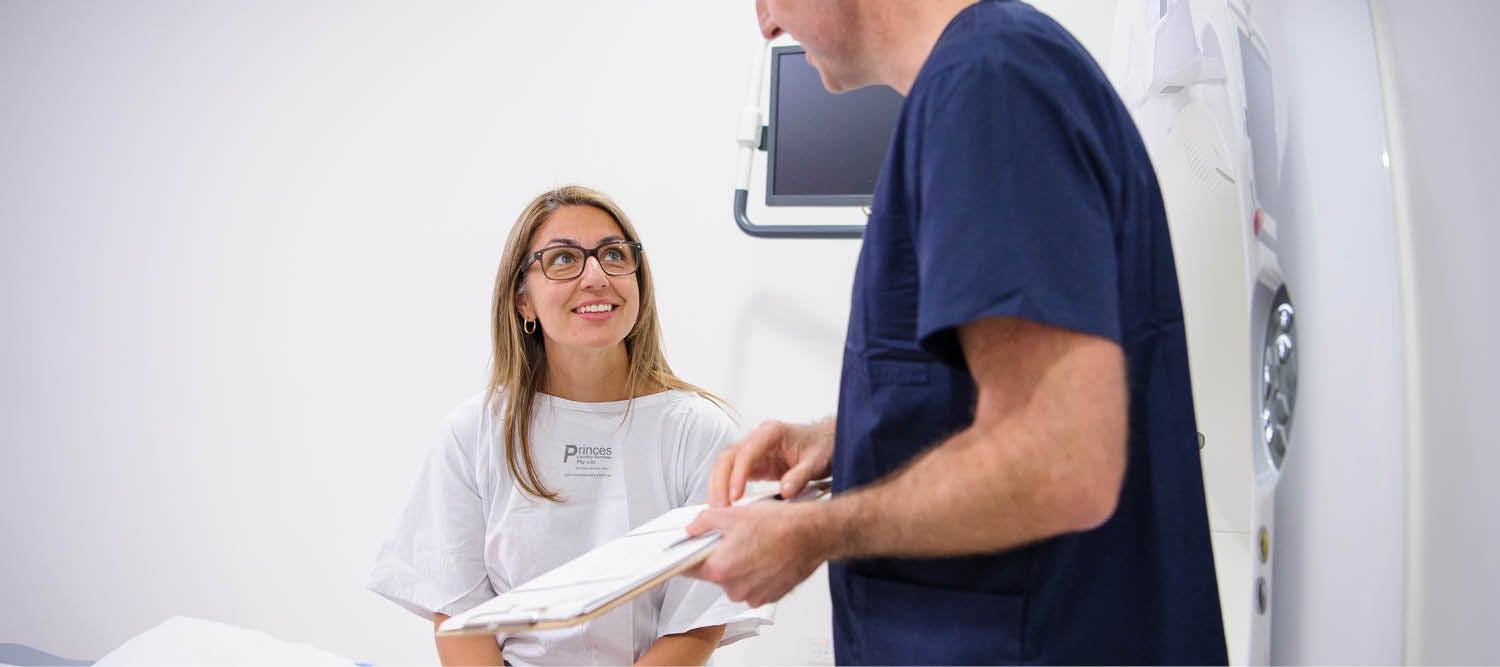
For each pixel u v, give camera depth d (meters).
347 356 2.44
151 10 2.57
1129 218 0.70
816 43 0.86
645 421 1.53
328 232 2.46
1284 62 0.99
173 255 2.54
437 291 2.40
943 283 0.61
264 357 2.48
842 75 0.89
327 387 2.45
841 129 1.84
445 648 1.43
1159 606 0.71
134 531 2.52
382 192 2.45
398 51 2.46
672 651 1.39
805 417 2.18
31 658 1.85
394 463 2.41
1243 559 1.33
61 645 2.54
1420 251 0.94
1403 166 0.95
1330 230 0.95
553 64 2.37
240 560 2.47
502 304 1.51
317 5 2.51
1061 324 0.59
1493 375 0.87
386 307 2.43
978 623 0.71
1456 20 0.92
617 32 2.34
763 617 1.42
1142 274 0.72
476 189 2.40
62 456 2.56
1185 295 1.33
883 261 0.72
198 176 2.54
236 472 2.48
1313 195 0.96
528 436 1.49
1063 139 0.64
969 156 0.62
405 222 2.43
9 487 2.57
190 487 2.50
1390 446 0.92
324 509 2.44
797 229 1.89
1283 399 0.92
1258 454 0.90
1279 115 0.98
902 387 0.72
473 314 2.38
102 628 2.52
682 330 2.26
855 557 0.68
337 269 2.46
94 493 2.54
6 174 2.58
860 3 0.81
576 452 1.50
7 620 2.56
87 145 2.57
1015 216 0.60
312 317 2.46
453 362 2.39
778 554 0.68
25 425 2.57
